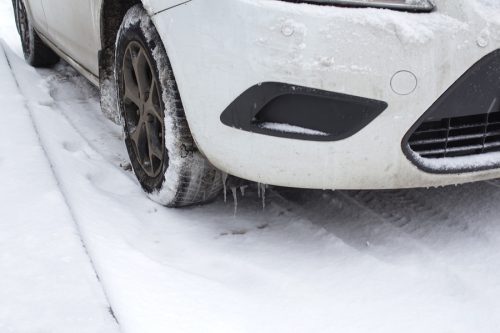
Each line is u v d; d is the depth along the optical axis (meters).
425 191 3.00
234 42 2.24
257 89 2.23
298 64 2.16
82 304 1.97
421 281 2.29
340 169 2.28
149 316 2.03
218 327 2.02
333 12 2.16
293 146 2.28
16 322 1.88
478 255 2.44
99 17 3.21
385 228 2.67
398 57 2.15
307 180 2.34
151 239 2.62
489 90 2.26
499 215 2.73
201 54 2.34
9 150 3.14
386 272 2.35
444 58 2.17
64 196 2.69
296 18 2.16
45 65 5.44
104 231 2.55
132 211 2.83
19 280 2.08
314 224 2.72
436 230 2.65
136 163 3.04
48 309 1.94
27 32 5.24
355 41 2.15
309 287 2.28
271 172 2.36
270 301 2.20
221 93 2.31
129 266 2.32
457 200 2.89
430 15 2.21
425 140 2.31
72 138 3.71
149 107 2.81
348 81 2.15
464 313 2.11
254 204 2.94
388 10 2.20
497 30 2.19
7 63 4.98
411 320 2.09
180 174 2.66
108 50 3.35
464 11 2.18
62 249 2.26
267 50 2.19
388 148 2.23
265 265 2.43
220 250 2.54
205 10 2.32
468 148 2.38
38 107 4.17
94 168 3.25
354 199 2.95
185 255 2.51
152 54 2.66
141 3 2.85
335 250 2.51
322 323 2.08
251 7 2.21
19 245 2.28
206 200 2.84
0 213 2.52
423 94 2.18
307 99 2.22
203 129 2.42
